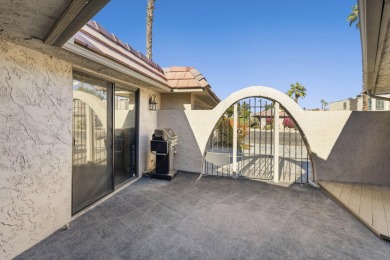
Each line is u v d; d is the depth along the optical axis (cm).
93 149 448
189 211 425
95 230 345
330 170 593
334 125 589
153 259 274
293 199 498
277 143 637
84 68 402
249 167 854
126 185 581
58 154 344
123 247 299
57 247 296
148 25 1251
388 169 556
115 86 529
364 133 568
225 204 464
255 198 502
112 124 512
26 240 289
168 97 829
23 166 284
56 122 338
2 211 258
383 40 274
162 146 646
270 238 329
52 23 215
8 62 261
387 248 305
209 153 1114
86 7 178
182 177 677
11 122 266
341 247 307
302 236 336
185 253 288
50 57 323
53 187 335
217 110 698
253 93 653
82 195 420
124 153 583
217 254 287
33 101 296
